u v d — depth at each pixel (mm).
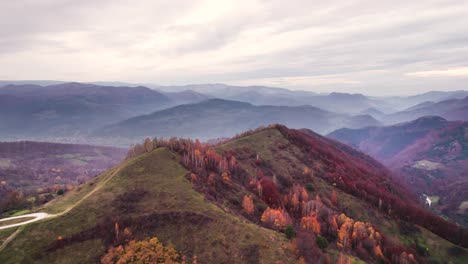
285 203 146250
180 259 78875
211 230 88000
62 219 87375
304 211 140875
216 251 81625
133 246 80062
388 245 133500
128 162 135250
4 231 92750
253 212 118812
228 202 118625
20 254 74188
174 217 91188
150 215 90938
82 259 76062
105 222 87375
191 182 120000
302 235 101062
